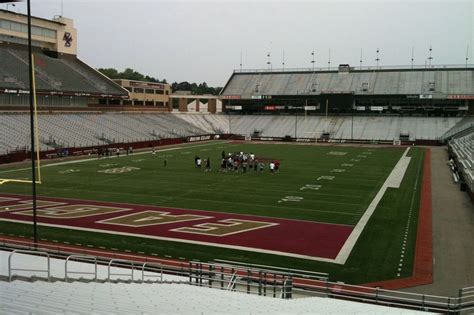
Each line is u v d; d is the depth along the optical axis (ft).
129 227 75.97
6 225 76.89
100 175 130.11
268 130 290.97
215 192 105.81
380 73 311.47
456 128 241.35
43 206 91.30
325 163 161.38
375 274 55.31
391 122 278.26
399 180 125.08
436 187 114.93
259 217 83.25
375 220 81.46
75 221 79.71
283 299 41.27
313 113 309.01
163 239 69.41
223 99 333.21
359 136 265.95
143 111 286.05
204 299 36.06
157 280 47.70
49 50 247.29
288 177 128.36
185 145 234.17
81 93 224.12
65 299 29.50
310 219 82.02
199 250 64.28
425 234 72.69
